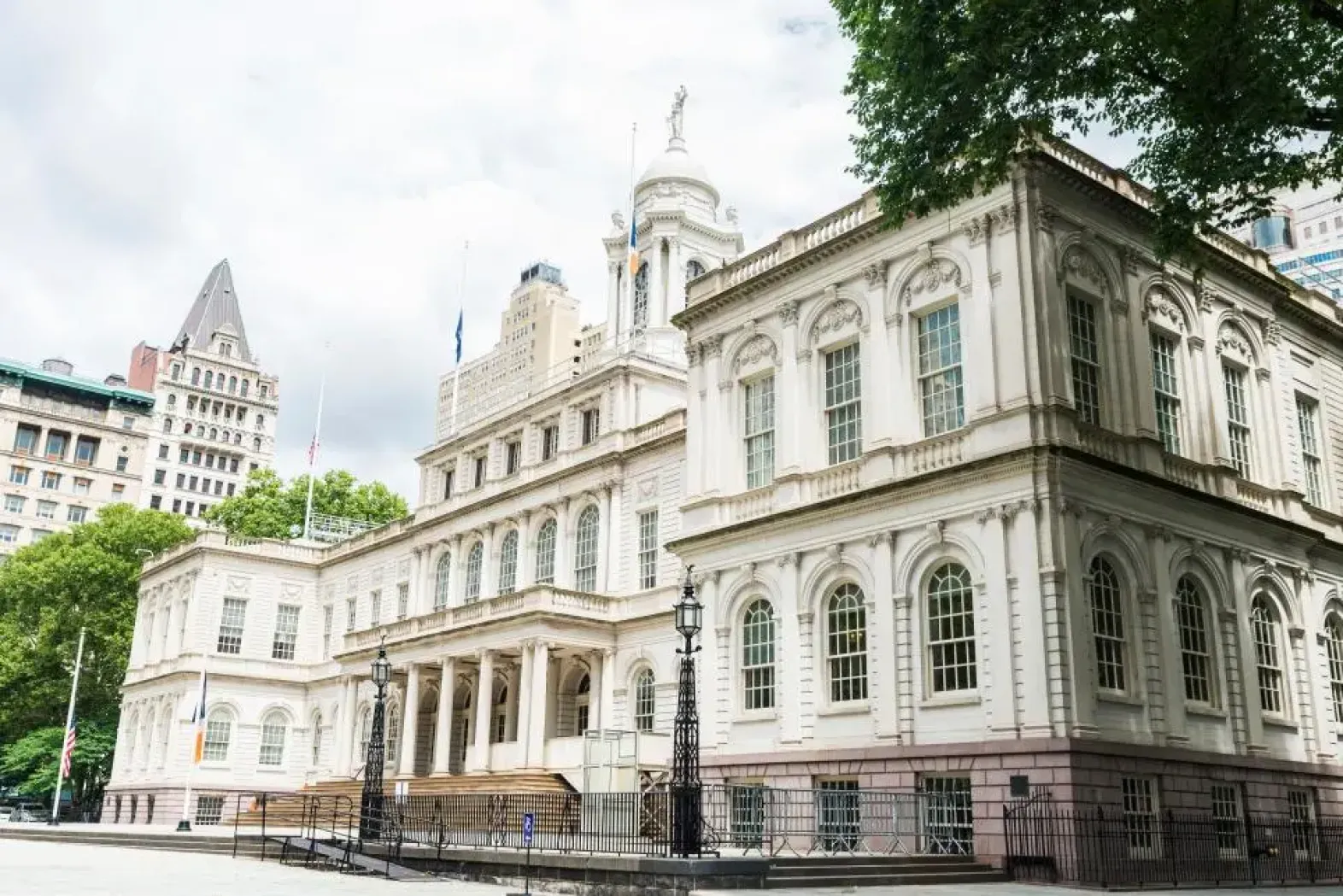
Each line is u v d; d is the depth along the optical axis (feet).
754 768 114.11
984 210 104.68
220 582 236.43
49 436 465.06
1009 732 92.73
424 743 196.65
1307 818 109.70
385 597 221.46
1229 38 72.18
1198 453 112.37
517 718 174.81
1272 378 124.26
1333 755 115.55
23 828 184.96
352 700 203.72
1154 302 112.98
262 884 82.07
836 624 111.24
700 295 137.18
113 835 154.81
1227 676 105.70
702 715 121.90
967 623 99.25
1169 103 80.74
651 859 74.23
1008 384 99.86
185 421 517.96
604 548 167.32
